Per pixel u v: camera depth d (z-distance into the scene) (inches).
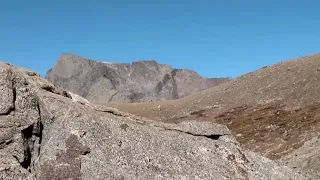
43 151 715.4
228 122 2960.1
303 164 1450.5
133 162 746.8
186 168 773.3
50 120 745.0
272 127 2402.8
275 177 837.2
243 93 3745.1
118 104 4554.6
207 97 4116.6
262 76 4018.2
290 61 4183.1
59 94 816.3
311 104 2773.1
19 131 698.2
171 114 3814.0
